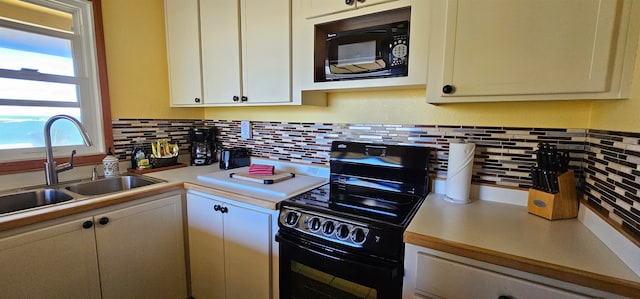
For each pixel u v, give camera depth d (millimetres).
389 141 1555
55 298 1201
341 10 1297
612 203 883
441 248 888
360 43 1294
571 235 936
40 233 1136
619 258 781
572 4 862
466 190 1276
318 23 1391
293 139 1905
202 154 2211
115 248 1384
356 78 1322
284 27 1495
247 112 2131
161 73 2104
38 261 1141
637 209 744
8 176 1459
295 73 1502
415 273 961
